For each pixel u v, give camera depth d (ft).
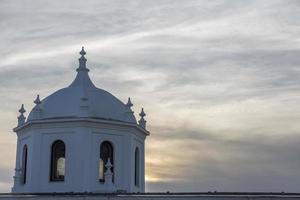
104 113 128.47
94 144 124.77
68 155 123.44
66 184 121.80
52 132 125.80
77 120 123.95
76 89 132.57
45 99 133.69
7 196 103.14
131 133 130.82
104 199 99.19
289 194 96.68
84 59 139.23
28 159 128.06
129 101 134.00
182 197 97.30
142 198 98.17
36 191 123.13
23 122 135.74
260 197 95.35
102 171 126.21
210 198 96.43
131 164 129.49
